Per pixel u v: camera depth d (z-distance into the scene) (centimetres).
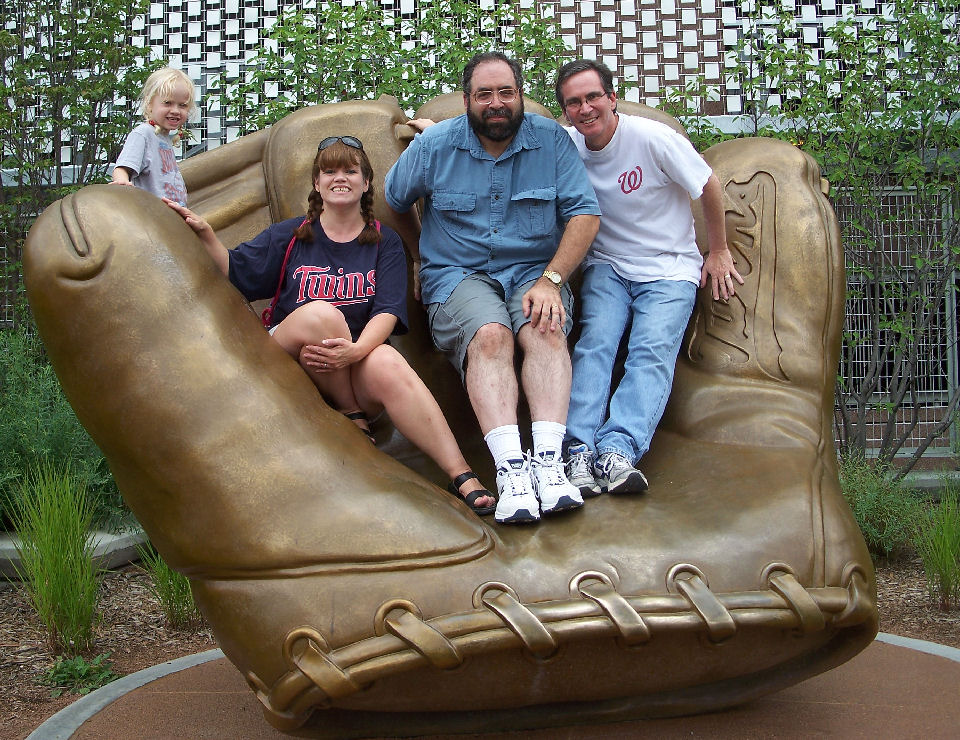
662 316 290
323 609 219
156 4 682
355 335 277
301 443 231
